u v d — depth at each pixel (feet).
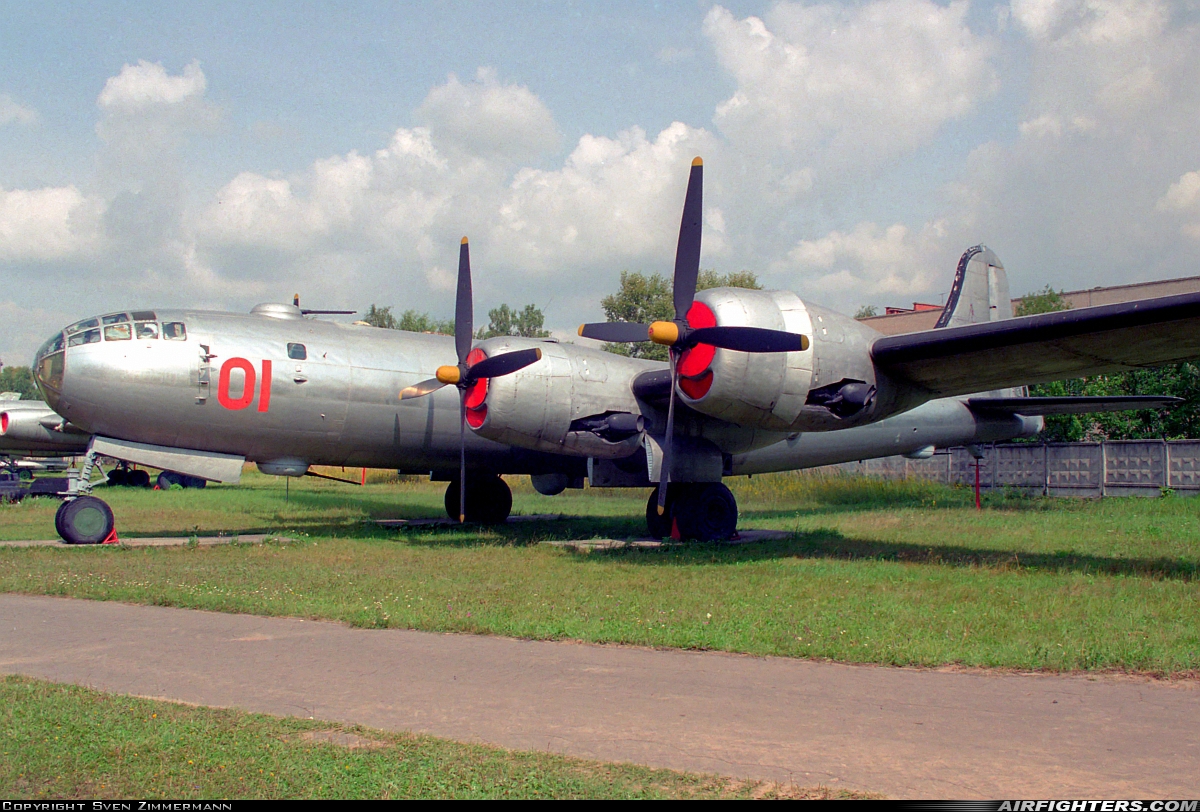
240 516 70.49
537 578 35.40
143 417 46.96
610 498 96.48
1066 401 61.46
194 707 18.24
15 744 15.89
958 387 44.52
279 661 22.35
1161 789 13.64
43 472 134.31
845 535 52.01
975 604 29.22
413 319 262.47
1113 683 20.17
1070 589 32.07
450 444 54.39
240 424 48.75
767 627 25.84
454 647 23.99
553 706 18.38
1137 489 84.02
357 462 54.19
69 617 28.32
